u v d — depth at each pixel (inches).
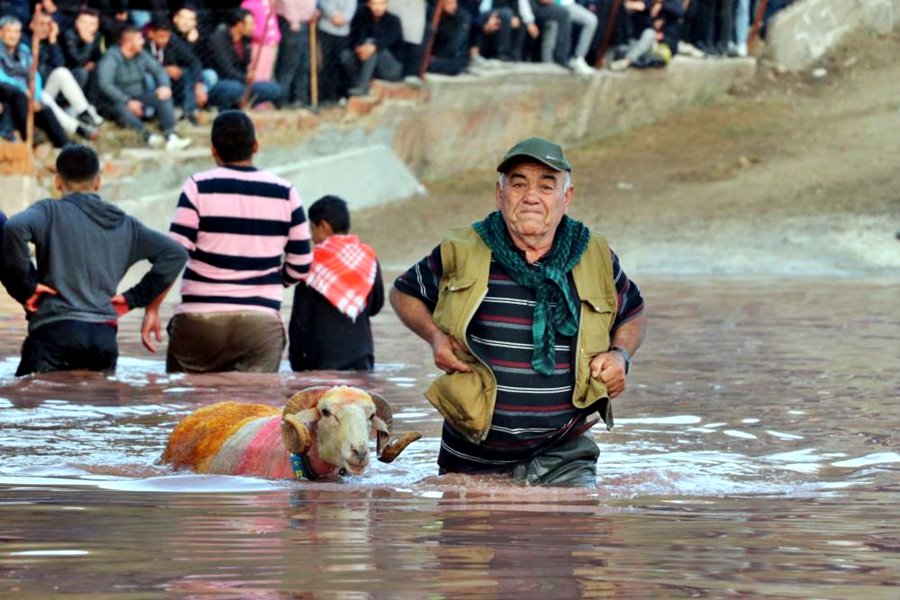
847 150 1887.3
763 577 289.1
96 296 679.7
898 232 1569.9
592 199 1770.4
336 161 1697.8
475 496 392.8
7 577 285.0
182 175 1507.1
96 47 1466.5
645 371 701.9
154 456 468.8
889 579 288.4
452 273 420.2
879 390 634.2
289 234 701.9
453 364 414.6
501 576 287.0
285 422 415.8
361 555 307.1
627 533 336.5
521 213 410.6
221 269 690.8
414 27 1787.6
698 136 1999.3
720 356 764.6
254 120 1610.5
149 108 1487.5
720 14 2165.4
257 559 303.0
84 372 678.5
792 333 884.0
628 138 2006.6
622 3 2025.1
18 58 1357.0
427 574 288.0
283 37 1636.3
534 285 414.3
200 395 615.5
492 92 1878.7
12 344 829.2
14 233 653.3
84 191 682.2
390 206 1752.0
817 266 1482.5
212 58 1563.7
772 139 1967.3
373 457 472.4
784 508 375.6
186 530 336.2
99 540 323.6
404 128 1798.7
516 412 416.2
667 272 1454.2
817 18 2229.3
